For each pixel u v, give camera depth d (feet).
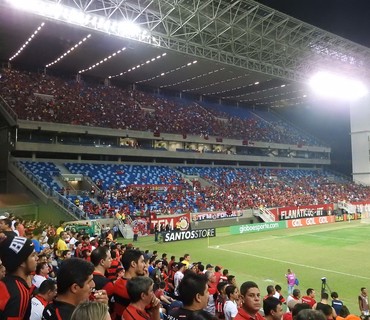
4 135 142.20
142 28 93.30
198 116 205.46
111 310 16.70
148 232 122.21
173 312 14.15
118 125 162.20
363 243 104.58
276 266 77.10
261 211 154.81
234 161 205.98
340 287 60.90
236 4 103.76
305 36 123.34
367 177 207.41
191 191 155.63
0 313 11.42
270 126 233.76
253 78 181.16
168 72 177.47
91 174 144.66
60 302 11.49
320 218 158.51
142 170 163.02
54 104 153.99
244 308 16.83
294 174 216.95
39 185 121.70
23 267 12.52
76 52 152.35
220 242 110.52
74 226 102.83
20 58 163.43
